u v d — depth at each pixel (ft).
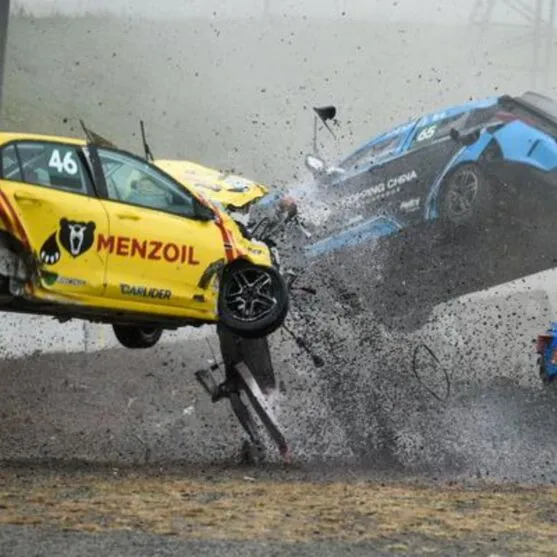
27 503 83.35
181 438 138.51
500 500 92.68
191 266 113.60
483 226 142.41
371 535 75.77
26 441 133.80
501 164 138.10
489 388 150.51
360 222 149.48
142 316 112.88
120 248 107.34
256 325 117.91
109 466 112.37
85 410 153.99
